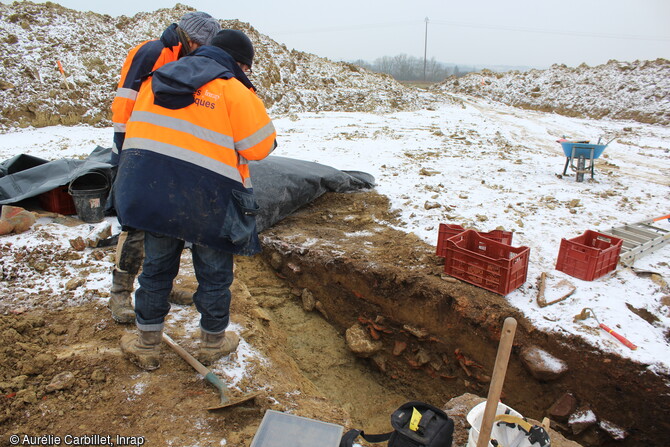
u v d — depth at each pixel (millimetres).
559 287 4512
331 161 9289
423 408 2555
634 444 3635
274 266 5727
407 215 6402
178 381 3062
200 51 2744
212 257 2900
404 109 21281
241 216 2836
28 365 2990
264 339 3930
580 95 25688
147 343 3062
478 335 4305
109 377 3018
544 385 3988
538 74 30938
